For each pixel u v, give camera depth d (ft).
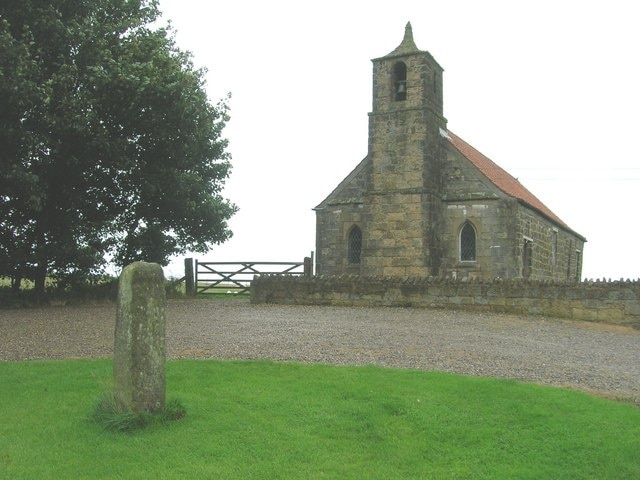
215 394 29.81
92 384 31.48
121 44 72.38
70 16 71.15
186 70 74.95
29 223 73.92
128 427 25.48
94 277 78.59
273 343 42.80
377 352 40.14
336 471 22.48
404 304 64.64
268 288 70.23
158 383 26.76
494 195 84.53
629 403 29.91
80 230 74.38
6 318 58.03
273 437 25.09
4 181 64.49
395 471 22.59
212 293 88.38
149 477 21.75
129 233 81.56
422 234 81.66
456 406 28.22
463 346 43.16
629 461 23.36
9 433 25.35
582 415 27.12
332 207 93.30
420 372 33.73
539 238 98.43
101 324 53.36
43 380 32.30
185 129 72.84
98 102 66.69
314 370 33.94
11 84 59.98
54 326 52.19
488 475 22.38
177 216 84.28
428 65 85.05
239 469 22.48
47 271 75.97
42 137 63.87
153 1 80.38
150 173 75.36
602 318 57.47
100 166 73.72
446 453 24.12
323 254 92.99
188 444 24.32
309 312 61.52
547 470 22.72
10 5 64.64
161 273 27.37
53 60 68.74
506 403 28.43
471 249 86.17
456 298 62.75
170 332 47.98
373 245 83.92
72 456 23.30
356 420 26.78
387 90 85.51
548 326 54.34
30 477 21.57
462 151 90.89
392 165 84.17
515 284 60.80
